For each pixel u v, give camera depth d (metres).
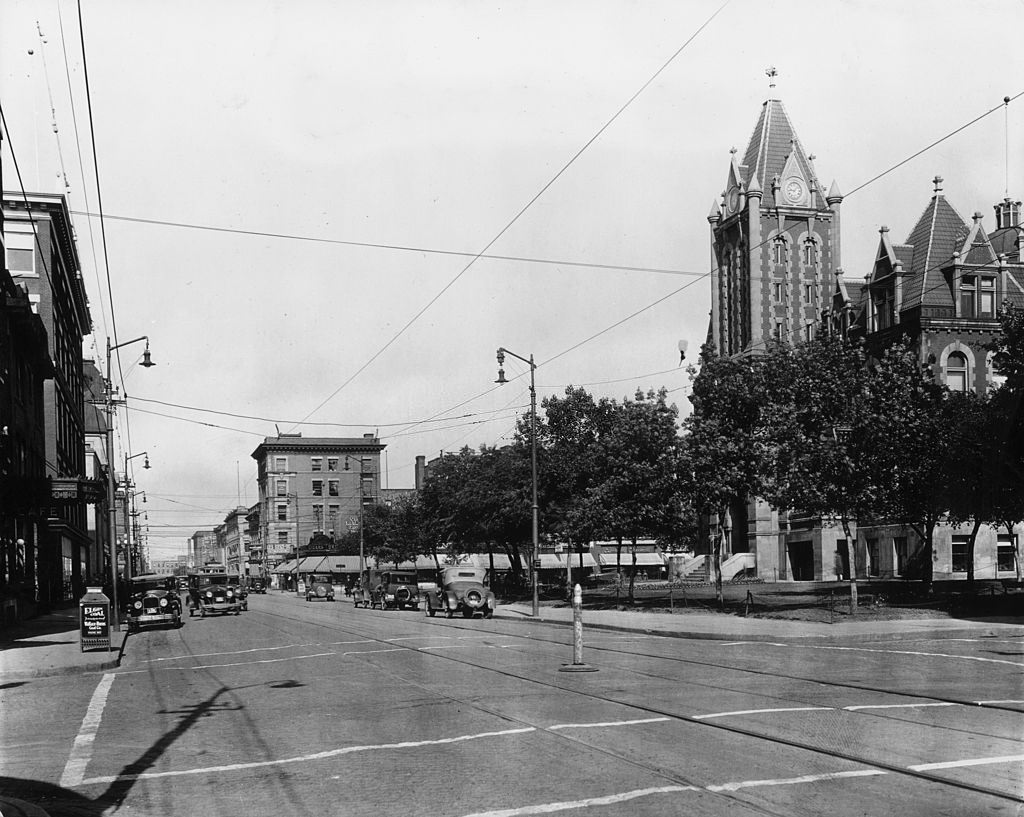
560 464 47.28
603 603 42.62
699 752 9.43
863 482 30.39
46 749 10.98
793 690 13.84
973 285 50.44
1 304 36.00
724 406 34.62
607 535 40.47
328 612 49.38
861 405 30.62
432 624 34.94
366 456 124.44
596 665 18.06
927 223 53.50
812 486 30.48
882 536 54.31
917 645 21.48
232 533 161.50
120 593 51.22
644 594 50.69
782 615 30.73
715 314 73.00
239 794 8.34
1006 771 8.40
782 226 68.88
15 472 39.72
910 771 8.40
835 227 69.69
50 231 53.75
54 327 53.75
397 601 51.75
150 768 9.58
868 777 8.26
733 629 26.41
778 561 63.59
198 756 10.12
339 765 9.38
